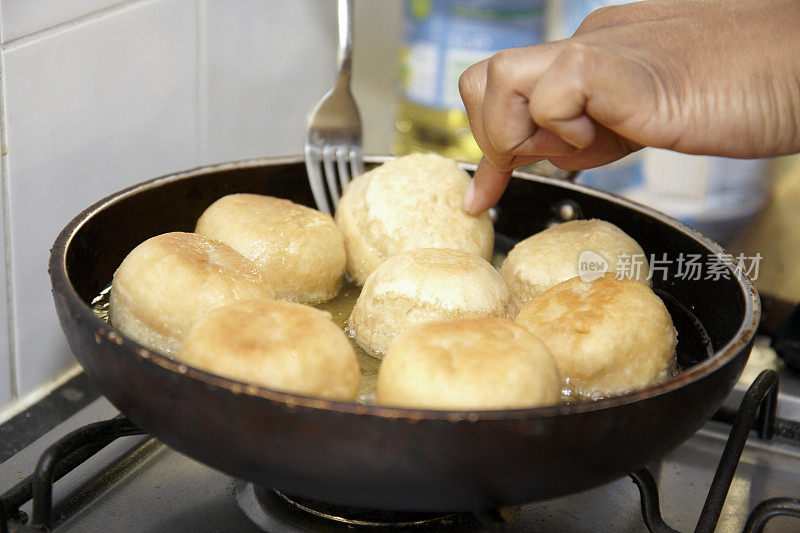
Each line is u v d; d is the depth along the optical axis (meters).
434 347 0.47
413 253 0.64
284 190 0.79
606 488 0.62
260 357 0.46
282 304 0.51
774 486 0.64
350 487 0.43
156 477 0.61
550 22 1.03
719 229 0.91
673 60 0.53
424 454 0.40
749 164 0.88
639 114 0.51
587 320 0.57
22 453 0.64
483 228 0.71
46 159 0.67
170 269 0.56
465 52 1.04
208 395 0.41
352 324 0.65
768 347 0.81
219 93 0.87
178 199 0.71
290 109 1.00
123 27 0.71
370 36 1.21
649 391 0.43
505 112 0.55
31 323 0.70
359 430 0.40
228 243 0.66
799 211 0.91
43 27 0.64
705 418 0.49
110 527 0.56
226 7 0.84
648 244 0.74
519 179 0.80
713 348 0.64
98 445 0.57
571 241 0.70
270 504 0.57
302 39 0.98
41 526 0.51
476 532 0.55
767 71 0.53
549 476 0.43
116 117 0.73
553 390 0.47
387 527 0.55
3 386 0.69
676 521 0.60
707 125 0.52
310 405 0.39
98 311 0.61
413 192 0.70
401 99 1.15
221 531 0.56
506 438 0.40
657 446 0.46
